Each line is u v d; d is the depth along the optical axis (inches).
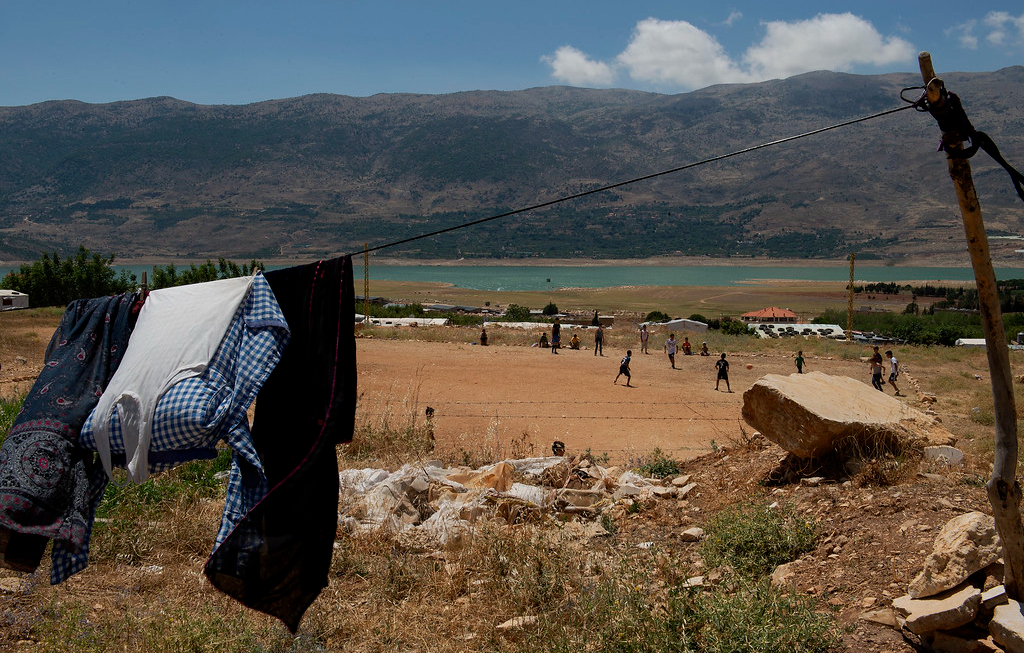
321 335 191.8
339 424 186.1
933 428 379.6
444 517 331.3
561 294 7667.3
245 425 184.1
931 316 3976.4
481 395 935.7
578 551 289.9
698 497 374.3
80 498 180.7
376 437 539.8
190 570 284.0
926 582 214.8
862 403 380.8
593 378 1106.1
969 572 211.3
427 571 282.2
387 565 283.7
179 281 2699.3
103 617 240.4
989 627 197.5
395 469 454.3
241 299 192.5
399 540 308.7
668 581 255.8
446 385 1003.3
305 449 190.7
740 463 414.9
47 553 288.0
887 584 235.8
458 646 231.0
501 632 235.9
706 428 765.3
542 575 263.7
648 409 871.7
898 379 1152.8
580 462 463.8
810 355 1451.8
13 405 542.3
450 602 262.1
